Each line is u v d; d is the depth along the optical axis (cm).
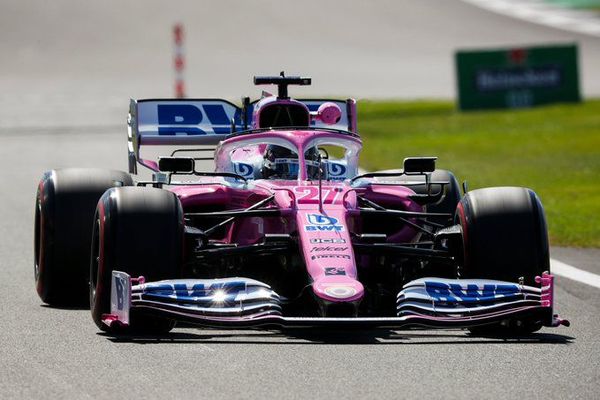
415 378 2473
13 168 7512
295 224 3047
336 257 2866
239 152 3619
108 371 2531
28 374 2511
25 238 4803
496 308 2794
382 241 3064
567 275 4078
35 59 16775
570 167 8188
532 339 2930
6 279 3881
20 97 13212
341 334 2967
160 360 2634
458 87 13188
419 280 2852
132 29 18900
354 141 3497
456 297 2814
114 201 2936
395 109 12838
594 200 6488
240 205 3338
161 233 2917
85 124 10600
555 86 13625
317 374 2502
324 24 19825
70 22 19212
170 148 8569
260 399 2303
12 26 18838
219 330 3023
